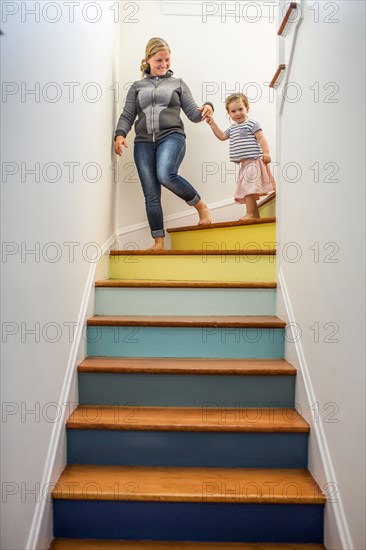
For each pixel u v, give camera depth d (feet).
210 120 9.34
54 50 4.98
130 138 10.07
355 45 4.01
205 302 7.07
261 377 5.87
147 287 7.07
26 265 4.14
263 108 10.34
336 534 4.32
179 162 9.02
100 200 7.64
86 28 6.57
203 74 10.34
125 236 10.01
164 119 8.96
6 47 3.60
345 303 4.24
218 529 4.74
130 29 10.23
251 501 4.68
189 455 5.32
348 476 4.11
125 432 5.32
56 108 5.08
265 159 8.98
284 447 5.32
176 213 10.29
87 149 6.70
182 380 5.89
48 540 4.61
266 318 6.87
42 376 4.59
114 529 4.75
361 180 3.87
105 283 7.07
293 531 4.73
